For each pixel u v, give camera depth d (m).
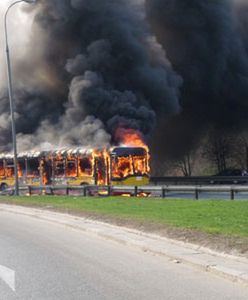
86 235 16.38
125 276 9.88
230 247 11.61
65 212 22.95
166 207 21.83
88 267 10.86
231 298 8.05
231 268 9.73
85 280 9.57
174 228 14.85
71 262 11.50
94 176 34.75
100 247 13.74
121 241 14.34
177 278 9.62
